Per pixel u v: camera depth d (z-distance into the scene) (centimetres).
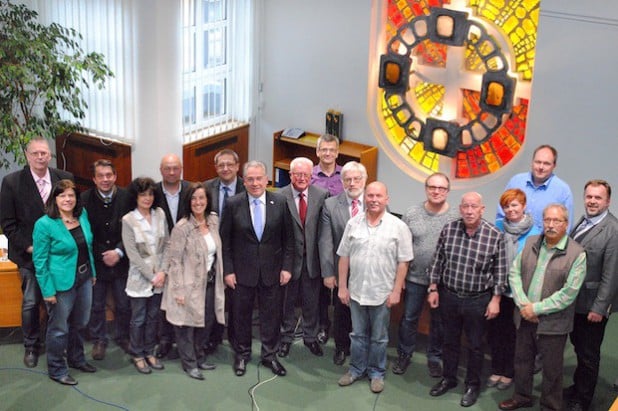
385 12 714
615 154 630
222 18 757
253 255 522
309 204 538
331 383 532
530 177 539
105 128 761
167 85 727
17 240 527
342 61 740
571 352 571
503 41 664
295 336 589
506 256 489
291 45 765
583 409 496
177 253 515
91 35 737
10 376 528
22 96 684
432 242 512
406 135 729
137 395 513
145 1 701
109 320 598
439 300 508
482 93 668
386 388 528
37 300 536
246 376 537
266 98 798
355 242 502
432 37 677
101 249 531
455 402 513
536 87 651
